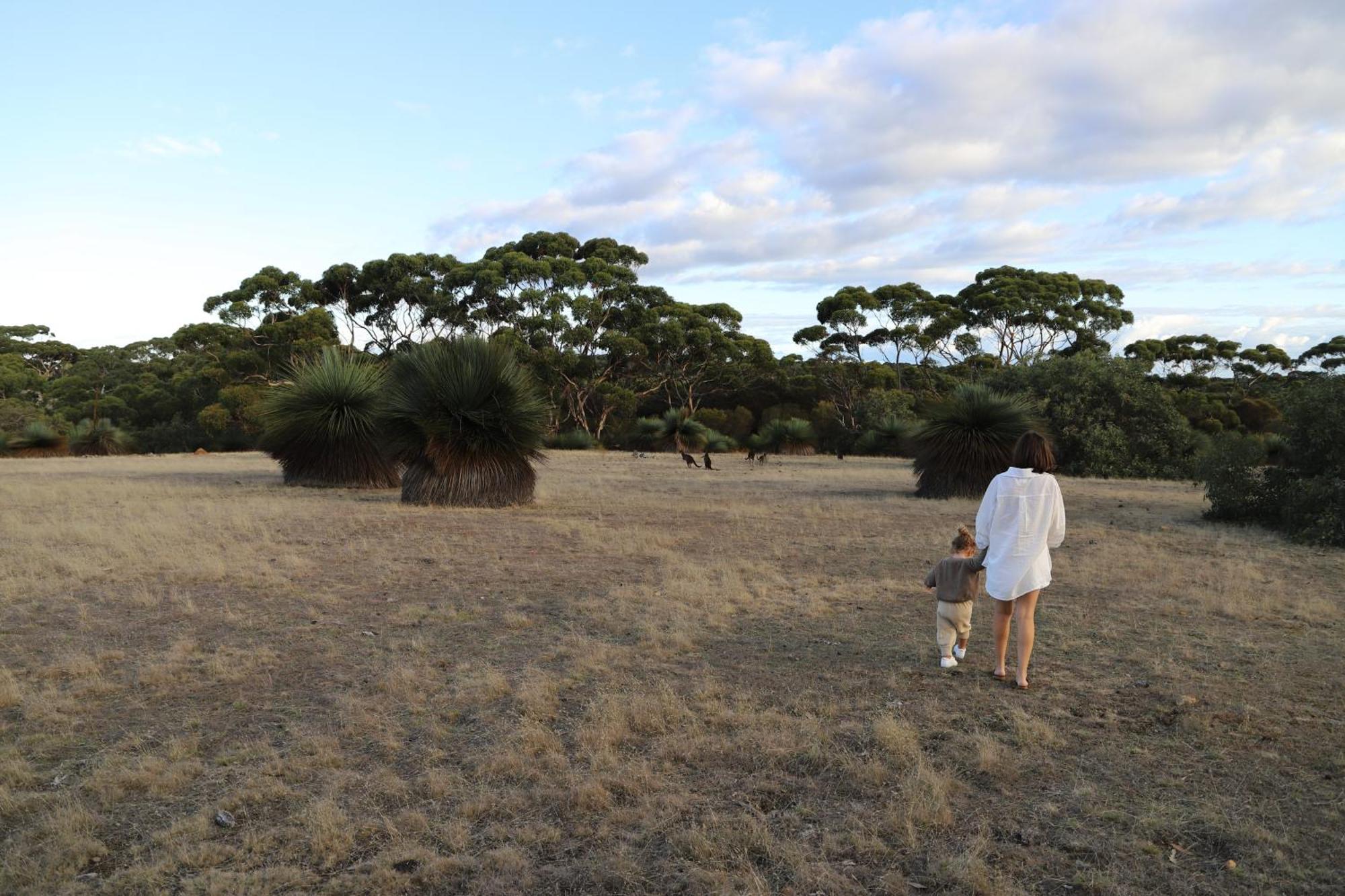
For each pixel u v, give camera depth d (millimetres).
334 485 17234
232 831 3039
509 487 14062
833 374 55250
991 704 4359
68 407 56781
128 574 7680
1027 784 3416
